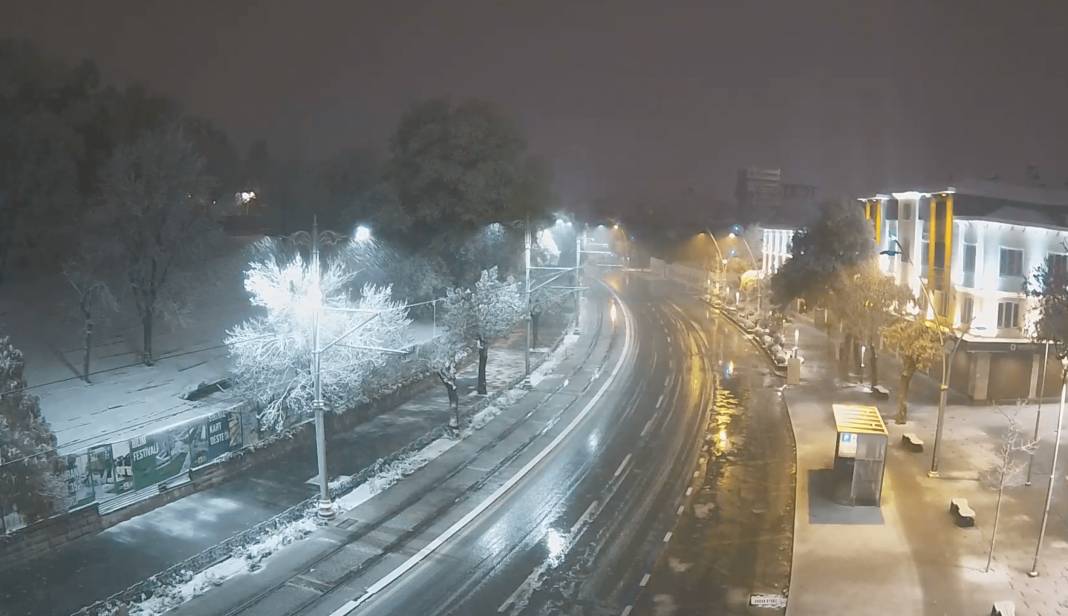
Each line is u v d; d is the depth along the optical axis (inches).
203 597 855.1
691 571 934.4
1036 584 891.4
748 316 2849.4
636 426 1528.1
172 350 1728.6
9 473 919.0
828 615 823.1
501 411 1604.3
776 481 1230.3
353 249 2364.7
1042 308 1371.8
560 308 2778.1
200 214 1731.1
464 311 1684.3
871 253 1887.3
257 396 1268.5
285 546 982.4
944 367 1230.3
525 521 1079.0
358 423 1509.6
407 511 1098.7
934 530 1036.5
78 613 800.9
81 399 1405.0
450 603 860.0
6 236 1894.7
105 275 1635.1
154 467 1112.2
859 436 1109.1
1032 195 1888.5
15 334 1643.7
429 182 2399.1
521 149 2559.1
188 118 2824.8
